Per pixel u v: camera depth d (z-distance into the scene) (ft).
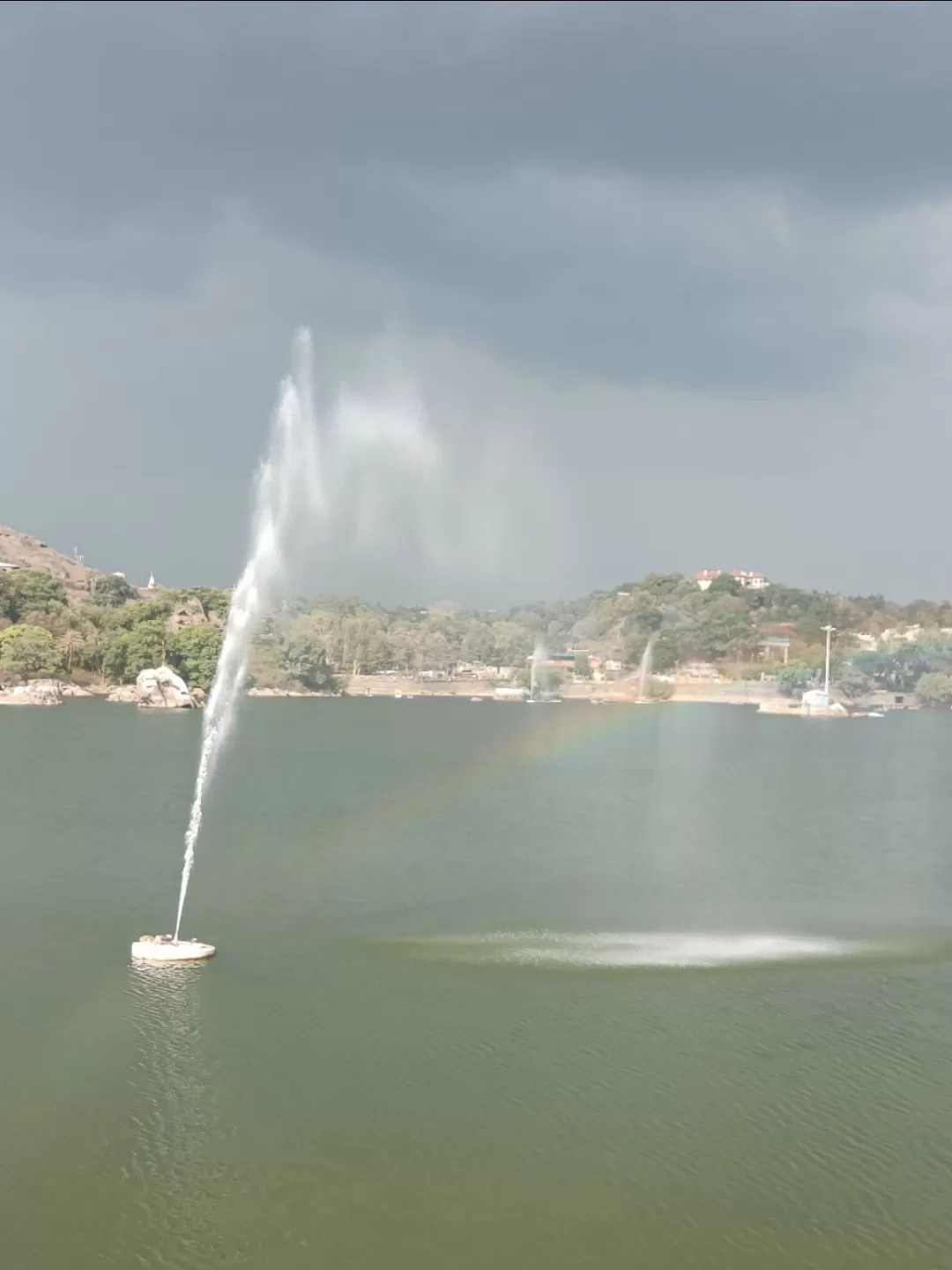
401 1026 180.75
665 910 263.70
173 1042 172.86
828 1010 191.83
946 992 201.36
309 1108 152.15
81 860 308.40
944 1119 151.23
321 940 230.27
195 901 262.67
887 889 296.92
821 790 535.60
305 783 504.02
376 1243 123.34
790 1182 135.95
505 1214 128.88
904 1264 120.37
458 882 293.02
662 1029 181.16
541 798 482.69
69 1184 133.59
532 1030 179.93
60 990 195.31
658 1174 137.18
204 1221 126.72
